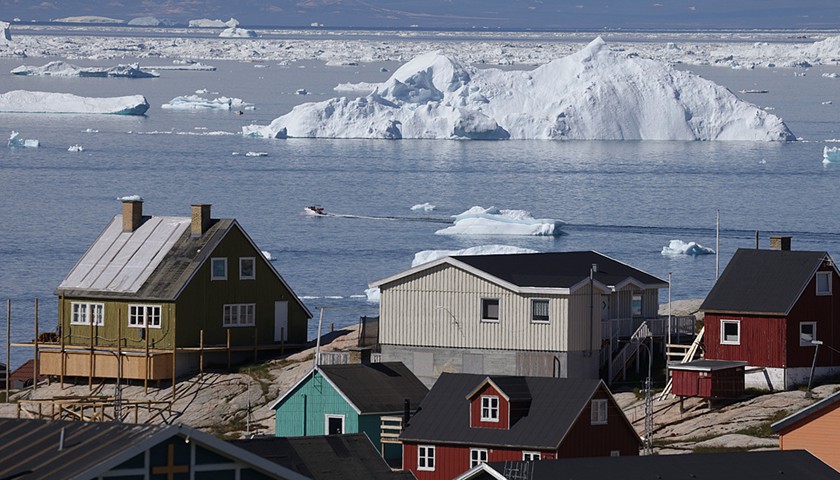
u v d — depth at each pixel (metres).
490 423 172.62
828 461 158.75
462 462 172.12
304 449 132.62
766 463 136.62
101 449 97.94
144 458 96.75
